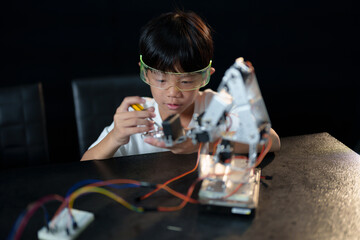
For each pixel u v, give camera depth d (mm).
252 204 929
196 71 1150
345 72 3213
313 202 984
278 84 3189
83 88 1680
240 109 889
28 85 1645
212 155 1099
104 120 1720
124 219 930
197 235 874
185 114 1455
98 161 1207
